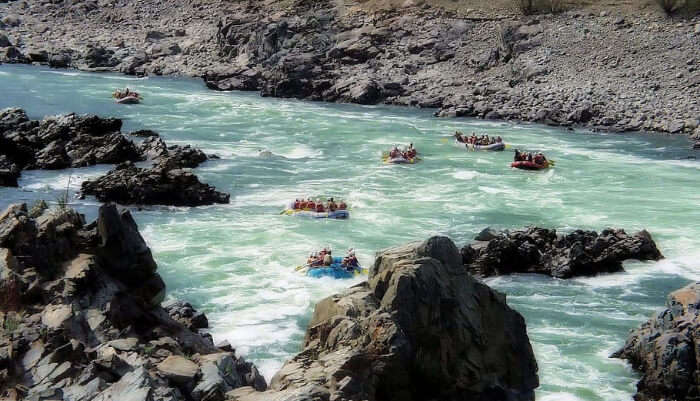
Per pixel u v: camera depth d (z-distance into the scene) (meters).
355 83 123.88
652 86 110.12
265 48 142.00
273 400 23.11
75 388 23.44
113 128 80.19
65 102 107.81
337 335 27.06
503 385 28.62
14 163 68.62
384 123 102.81
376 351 26.27
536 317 41.75
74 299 29.17
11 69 137.12
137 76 141.50
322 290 44.50
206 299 42.94
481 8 146.25
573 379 34.66
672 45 120.06
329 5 156.50
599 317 41.88
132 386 22.94
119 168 64.00
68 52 150.75
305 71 126.62
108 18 177.38
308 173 74.19
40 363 24.97
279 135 92.62
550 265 48.25
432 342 27.62
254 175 72.50
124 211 32.56
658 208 63.88
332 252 51.41
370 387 25.58
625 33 126.25
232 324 39.84
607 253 49.00
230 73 134.12
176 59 150.50
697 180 74.00
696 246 54.06
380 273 29.08
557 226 58.72
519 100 111.88
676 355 32.91
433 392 27.52
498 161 81.31
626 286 46.44
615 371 35.34
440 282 28.42
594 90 110.94
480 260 48.56
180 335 31.22
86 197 61.56
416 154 82.81
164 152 75.56
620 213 62.34
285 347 37.44
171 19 173.88
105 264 31.77
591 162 81.56
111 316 29.16
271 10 164.12
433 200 65.56
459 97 116.00
